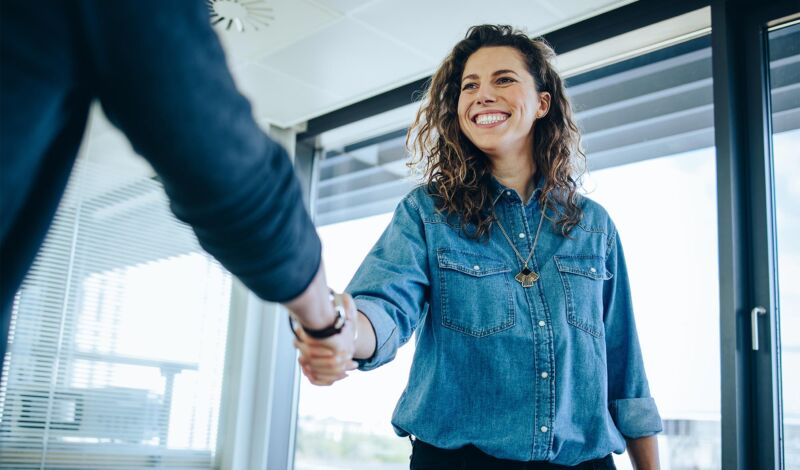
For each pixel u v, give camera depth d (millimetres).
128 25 417
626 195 3170
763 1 2895
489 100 1444
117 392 3908
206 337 4266
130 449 3910
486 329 1299
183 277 4227
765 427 2617
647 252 3031
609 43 3264
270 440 4262
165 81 431
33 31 409
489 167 1473
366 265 1285
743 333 2684
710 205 2932
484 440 1262
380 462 3820
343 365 776
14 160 419
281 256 531
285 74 3861
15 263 467
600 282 1405
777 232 2750
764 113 2832
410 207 1388
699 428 2748
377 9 3238
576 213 1439
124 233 4043
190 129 445
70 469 3717
